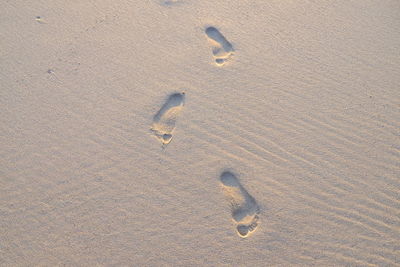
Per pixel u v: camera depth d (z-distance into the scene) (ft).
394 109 9.98
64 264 7.84
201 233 8.14
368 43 11.30
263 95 10.16
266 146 9.32
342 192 8.75
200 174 8.85
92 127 9.47
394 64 10.87
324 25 11.71
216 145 9.29
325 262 7.96
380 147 9.39
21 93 9.97
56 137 9.29
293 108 9.95
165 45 11.07
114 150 9.13
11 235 8.09
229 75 10.50
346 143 9.43
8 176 8.75
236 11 11.97
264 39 11.29
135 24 11.55
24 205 8.41
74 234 8.13
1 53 10.75
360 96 10.19
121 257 7.93
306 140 9.44
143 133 9.40
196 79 10.39
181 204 8.45
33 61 10.61
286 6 12.14
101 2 12.12
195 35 11.34
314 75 10.57
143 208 8.41
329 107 9.98
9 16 11.66
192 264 7.88
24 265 7.82
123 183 8.70
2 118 9.53
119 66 10.55
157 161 9.00
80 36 11.19
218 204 8.43
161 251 7.99
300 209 8.46
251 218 8.28
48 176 8.77
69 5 12.03
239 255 7.97
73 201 8.47
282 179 8.84
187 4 12.09
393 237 8.27
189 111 9.80
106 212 8.35
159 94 10.07
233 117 9.75
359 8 12.18
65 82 10.21
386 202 8.68
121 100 9.91
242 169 8.94
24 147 9.12
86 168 8.89
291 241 8.12
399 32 11.60
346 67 10.77
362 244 8.18
